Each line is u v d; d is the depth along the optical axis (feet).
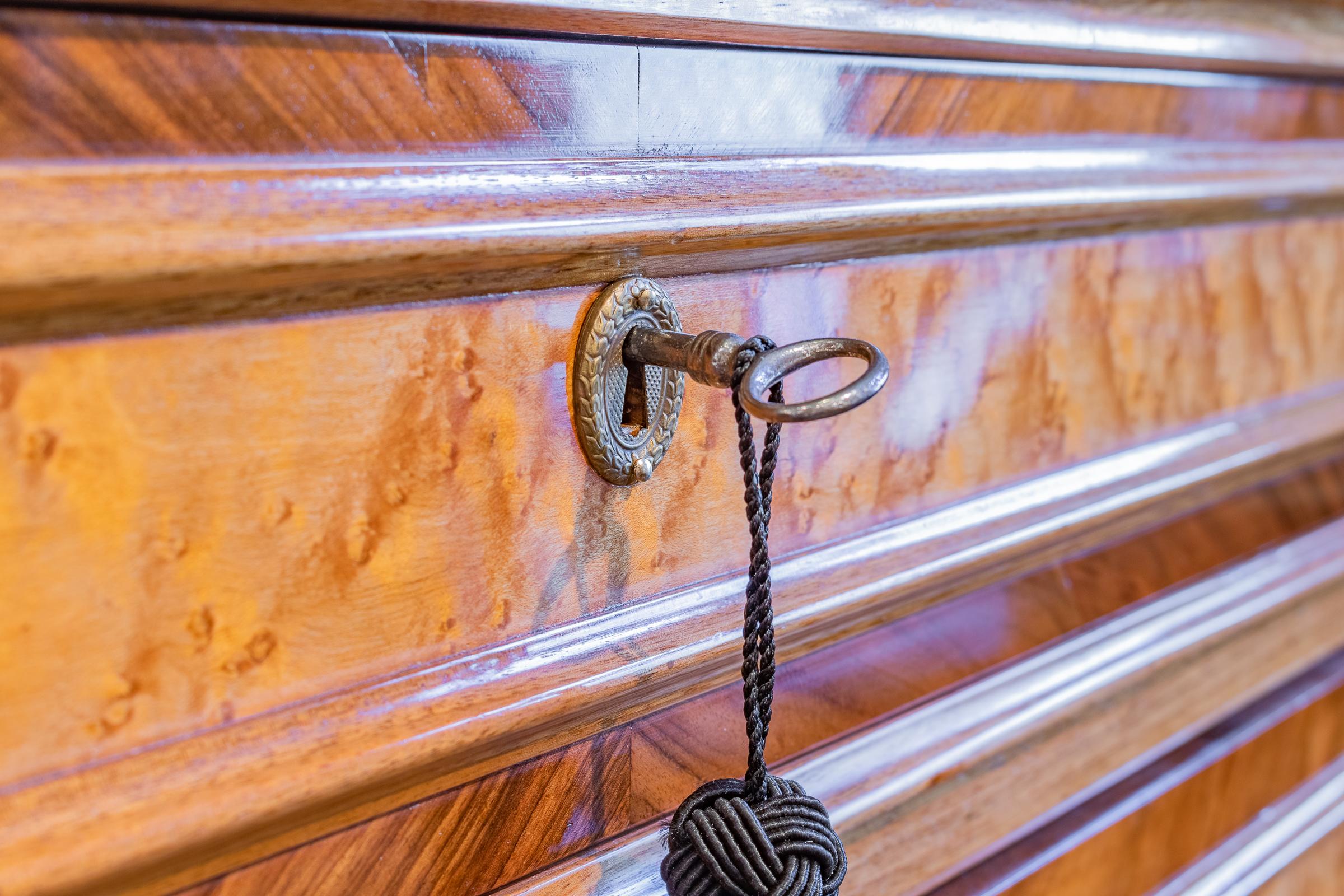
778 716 1.36
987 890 1.68
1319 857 2.37
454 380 0.95
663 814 1.24
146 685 0.82
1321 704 2.41
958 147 1.37
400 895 1.03
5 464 0.74
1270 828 2.24
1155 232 1.69
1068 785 1.77
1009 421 1.54
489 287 0.95
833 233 1.18
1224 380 1.90
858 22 1.14
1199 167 1.66
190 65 0.77
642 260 1.05
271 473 0.86
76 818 0.78
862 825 1.47
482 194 0.90
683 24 1.00
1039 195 1.40
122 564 0.80
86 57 0.73
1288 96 1.87
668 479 1.14
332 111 0.85
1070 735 1.76
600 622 1.10
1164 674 1.93
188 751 0.84
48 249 0.70
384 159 0.88
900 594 1.38
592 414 1.02
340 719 0.91
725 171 1.09
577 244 0.96
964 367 1.45
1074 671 1.71
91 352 0.76
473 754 1.02
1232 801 2.18
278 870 0.95
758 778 1.00
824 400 0.80
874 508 1.38
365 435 0.90
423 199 0.87
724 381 0.93
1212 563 2.03
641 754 1.20
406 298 0.91
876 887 1.50
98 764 0.81
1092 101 1.53
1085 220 1.52
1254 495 2.15
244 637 0.87
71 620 0.78
